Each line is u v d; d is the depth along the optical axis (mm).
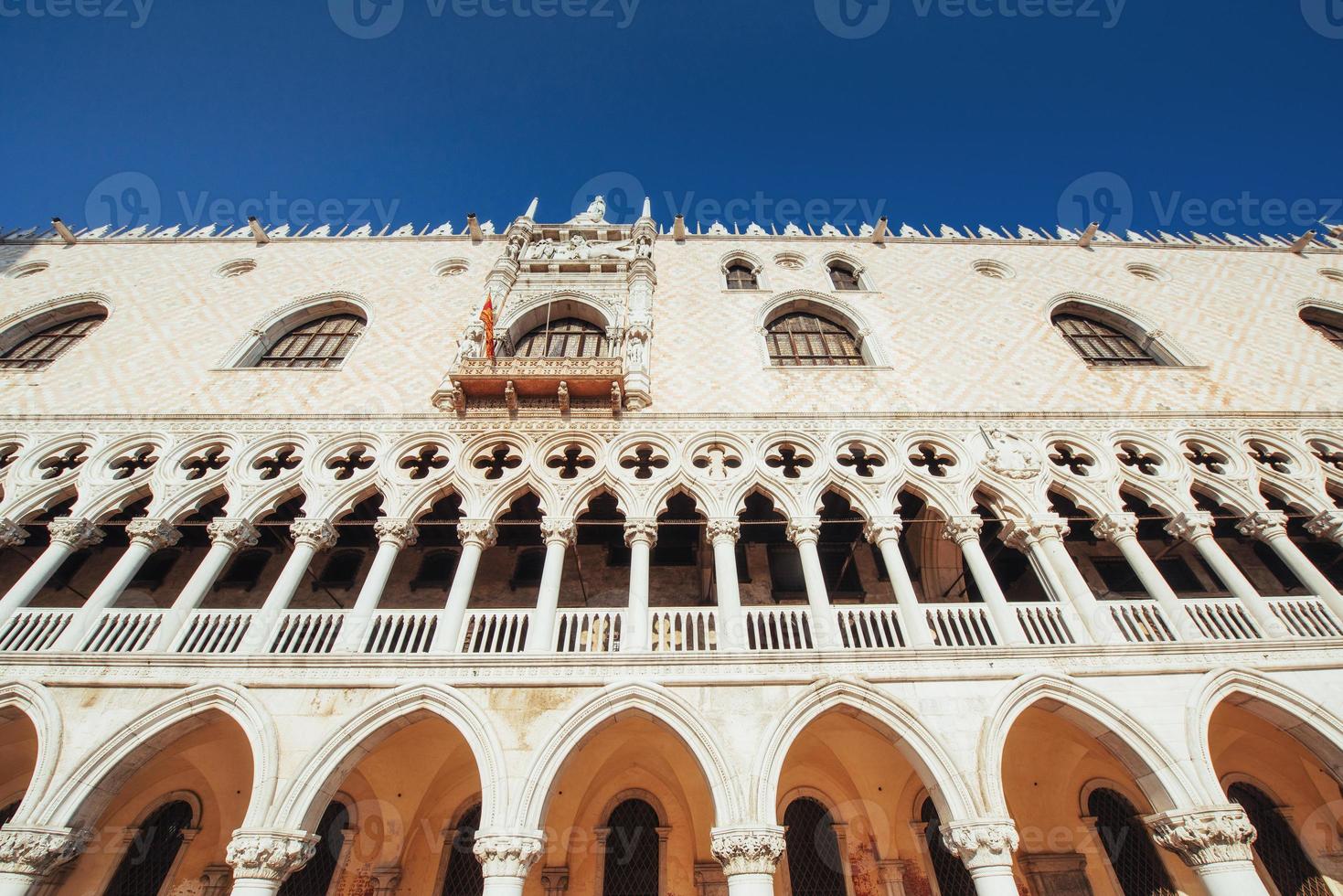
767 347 20000
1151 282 22922
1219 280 23000
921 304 21203
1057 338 19703
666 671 11430
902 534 18188
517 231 23219
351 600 16859
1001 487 14789
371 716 10930
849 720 13125
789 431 15930
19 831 9703
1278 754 13672
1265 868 13023
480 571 17266
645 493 14453
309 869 13484
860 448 15898
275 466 15742
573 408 16359
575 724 10852
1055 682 11289
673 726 10883
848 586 17172
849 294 21594
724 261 23609
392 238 24672
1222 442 15805
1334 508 14438
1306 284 22734
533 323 20797
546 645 12055
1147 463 15641
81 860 13148
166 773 14094
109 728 10758
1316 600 12781
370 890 13078
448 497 17688
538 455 15430
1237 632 12742
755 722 10859
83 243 24312
